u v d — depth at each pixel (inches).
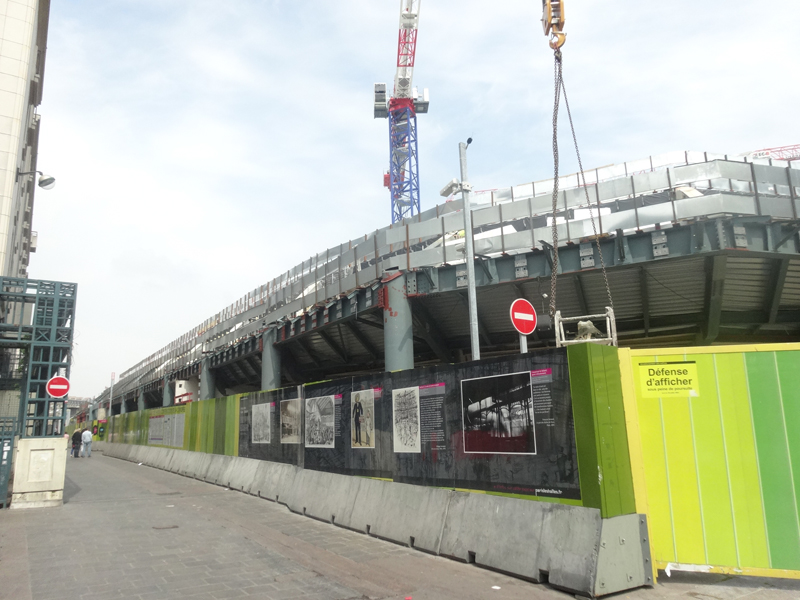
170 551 316.8
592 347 248.5
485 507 287.9
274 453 548.1
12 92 1012.5
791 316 740.7
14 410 512.4
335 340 1075.9
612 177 669.9
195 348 1505.9
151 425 1095.0
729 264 641.0
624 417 258.2
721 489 242.2
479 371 304.3
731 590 231.1
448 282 705.6
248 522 411.2
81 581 256.1
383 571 271.0
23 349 526.0
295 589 242.2
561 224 637.3
